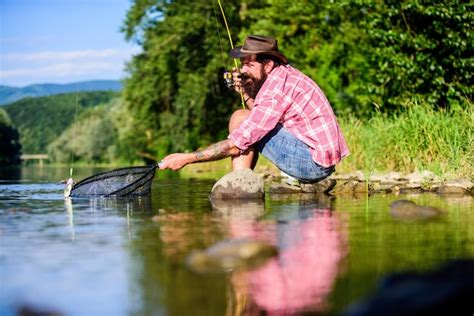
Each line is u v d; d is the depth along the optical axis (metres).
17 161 66.88
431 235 4.07
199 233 4.28
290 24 25.86
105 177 7.41
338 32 23.73
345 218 4.98
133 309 2.58
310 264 3.25
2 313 2.56
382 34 14.82
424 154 10.24
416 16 15.10
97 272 3.18
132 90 37.22
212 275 3.07
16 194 8.07
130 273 3.14
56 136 91.19
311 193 7.54
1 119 65.19
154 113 36.84
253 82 6.60
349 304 2.57
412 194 7.29
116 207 6.11
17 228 4.68
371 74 15.79
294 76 6.43
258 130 6.35
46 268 3.29
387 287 2.55
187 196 7.34
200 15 30.95
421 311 2.24
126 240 4.06
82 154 66.94
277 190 7.87
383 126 11.20
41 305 2.65
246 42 6.53
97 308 2.59
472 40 14.36
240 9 31.23
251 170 6.92
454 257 3.36
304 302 2.62
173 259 3.45
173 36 31.75
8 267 3.33
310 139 6.47
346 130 11.48
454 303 2.28
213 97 32.22
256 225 4.62
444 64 14.84
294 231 4.30
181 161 6.41
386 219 4.88
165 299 2.70
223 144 6.42
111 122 65.62
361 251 3.56
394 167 10.82
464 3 14.34
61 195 7.83
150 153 44.84
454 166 8.91
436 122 10.30
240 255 3.37
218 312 2.53
